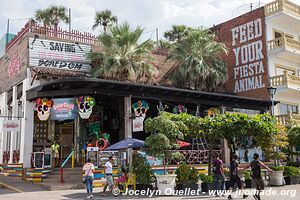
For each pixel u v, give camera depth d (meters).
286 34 28.91
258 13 27.98
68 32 22.20
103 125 23.12
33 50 20.62
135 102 21.16
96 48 23.22
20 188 16.36
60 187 16.05
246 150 22.66
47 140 23.00
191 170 15.38
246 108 24.86
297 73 29.08
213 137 16.28
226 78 27.45
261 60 27.31
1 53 28.73
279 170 17.98
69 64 21.69
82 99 18.59
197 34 26.84
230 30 30.11
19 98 21.50
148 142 14.23
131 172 14.96
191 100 21.80
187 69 25.86
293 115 25.53
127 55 23.42
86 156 19.73
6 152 23.95
